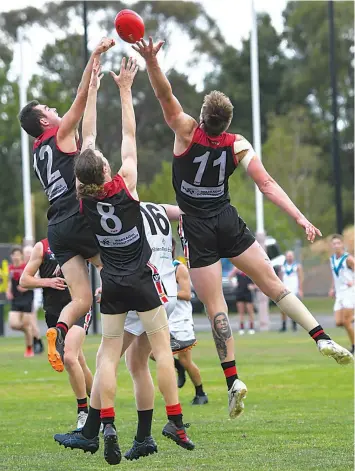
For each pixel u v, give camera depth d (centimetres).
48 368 3117
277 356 3359
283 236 8981
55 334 1462
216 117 1379
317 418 1909
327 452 1541
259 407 2086
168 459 1510
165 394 1369
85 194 1334
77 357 1719
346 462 1452
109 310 1372
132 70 1442
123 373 2883
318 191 10769
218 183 1435
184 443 1374
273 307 8225
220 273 1457
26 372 2986
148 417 1470
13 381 2730
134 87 10462
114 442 1330
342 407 2067
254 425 1833
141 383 1470
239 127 11862
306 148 10656
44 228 10700
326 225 10700
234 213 1462
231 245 1454
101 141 8938
